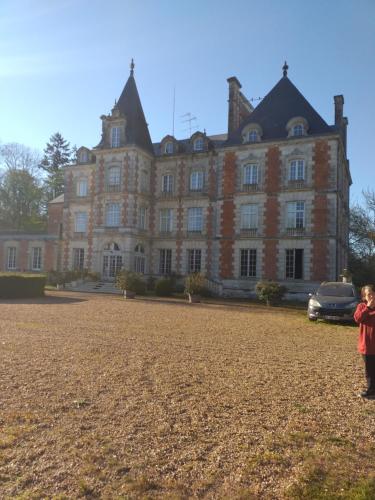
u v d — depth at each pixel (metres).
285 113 29.19
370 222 39.75
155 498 3.45
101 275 31.45
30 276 21.52
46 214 59.34
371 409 5.63
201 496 3.49
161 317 14.80
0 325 11.56
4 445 4.27
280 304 22.77
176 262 31.64
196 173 31.75
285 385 6.62
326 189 26.19
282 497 3.49
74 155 69.75
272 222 27.72
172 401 5.71
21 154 57.47
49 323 12.23
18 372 6.86
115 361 7.82
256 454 4.22
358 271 37.75
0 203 56.28
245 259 28.69
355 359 8.72
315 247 26.28
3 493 3.45
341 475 3.85
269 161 28.09
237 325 13.51
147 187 33.00
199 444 4.41
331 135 26.16
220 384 6.57
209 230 30.53
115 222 31.77
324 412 5.47
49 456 4.07
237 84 32.47
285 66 30.77
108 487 3.58
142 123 34.16
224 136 34.31
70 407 5.37
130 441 4.44
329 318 14.52
